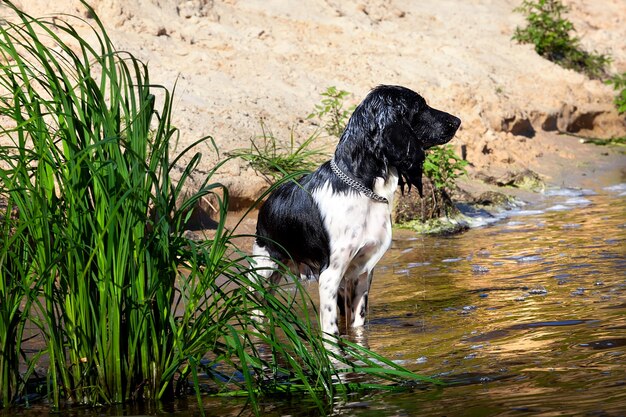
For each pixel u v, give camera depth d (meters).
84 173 7.06
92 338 7.07
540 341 8.47
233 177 15.25
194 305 7.19
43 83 7.30
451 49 24.78
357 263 9.66
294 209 9.73
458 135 20.28
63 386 7.20
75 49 18.02
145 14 20.31
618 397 6.54
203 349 7.15
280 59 21.17
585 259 12.36
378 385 7.40
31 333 8.88
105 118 7.10
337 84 21.03
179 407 7.02
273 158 16.02
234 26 21.92
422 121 9.49
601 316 9.24
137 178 6.96
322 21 23.61
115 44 18.86
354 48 22.98
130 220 6.87
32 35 7.14
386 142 9.30
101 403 7.12
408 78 22.17
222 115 17.69
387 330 9.54
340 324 10.05
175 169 14.65
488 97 22.39
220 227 7.25
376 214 9.48
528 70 25.64
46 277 6.89
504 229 15.28
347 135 9.51
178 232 7.68
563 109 24.50
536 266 12.16
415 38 24.78
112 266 6.94
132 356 7.07
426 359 8.24
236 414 6.82
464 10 28.12
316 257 9.67
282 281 11.59
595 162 21.95
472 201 17.16
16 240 7.11
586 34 30.61
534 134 22.98
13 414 6.94
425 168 15.97
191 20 21.28
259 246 10.22
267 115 18.36
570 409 6.35
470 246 13.98
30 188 6.96
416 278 11.97
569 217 16.05
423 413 6.56
